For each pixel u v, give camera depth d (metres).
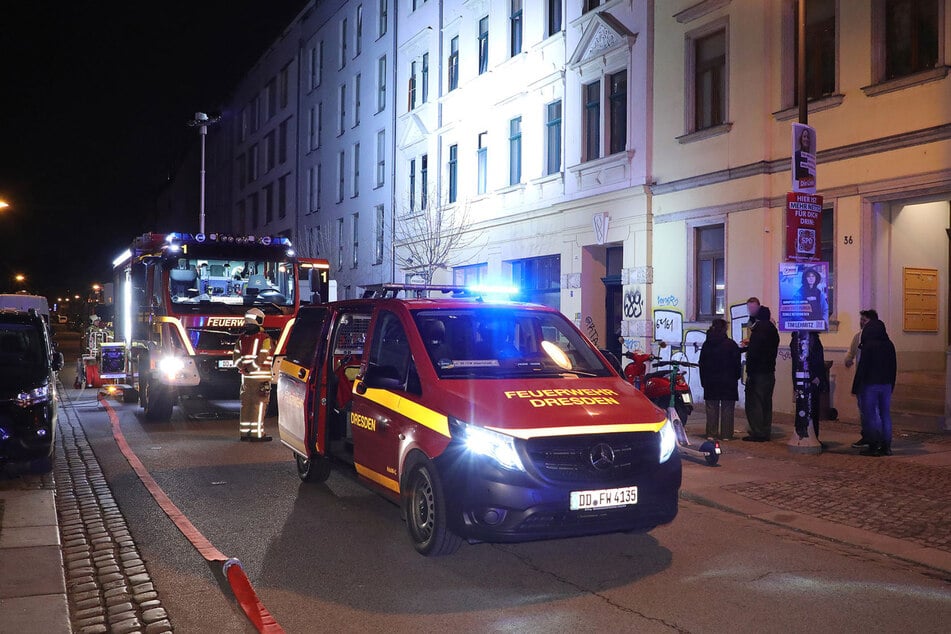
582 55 20.16
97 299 26.64
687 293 17.05
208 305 14.03
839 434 12.23
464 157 25.94
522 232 22.84
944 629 4.74
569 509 5.47
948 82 12.20
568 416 5.71
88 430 13.37
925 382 12.95
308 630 4.71
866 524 7.03
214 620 4.82
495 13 24.20
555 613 4.97
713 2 16.31
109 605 5.07
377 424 6.82
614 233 19.05
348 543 6.54
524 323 7.36
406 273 29.91
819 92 14.49
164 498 8.09
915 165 12.63
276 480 9.10
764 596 5.29
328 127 38.38
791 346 11.02
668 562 6.05
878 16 13.28
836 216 13.91
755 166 15.29
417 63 29.62
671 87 17.53
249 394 12.01
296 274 15.01
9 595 5.05
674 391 10.68
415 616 4.92
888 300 13.47
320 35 39.50
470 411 5.74
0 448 8.80
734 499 7.94
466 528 5.51
